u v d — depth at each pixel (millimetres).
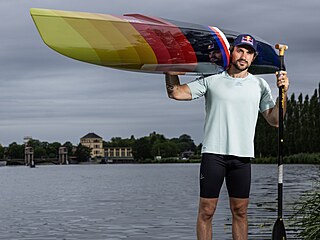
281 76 6797
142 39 6582
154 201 22172
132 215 16609
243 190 6598
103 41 6348
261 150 87750
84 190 32438
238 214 6691
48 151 170000
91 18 6387
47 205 21297
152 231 12859
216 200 6609
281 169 6945
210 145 6535
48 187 37062
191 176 55594
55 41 6129
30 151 168000
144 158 163625
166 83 6773
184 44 6812
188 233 12414
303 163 77312
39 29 6070
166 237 11898
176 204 20297
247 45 6484
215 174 6527
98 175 65250
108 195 27062
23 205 21438
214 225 13094
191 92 6621
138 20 6727
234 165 6551
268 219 13641
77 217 16406
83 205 20969
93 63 6422
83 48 6254
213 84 6590
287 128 79375
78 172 82500
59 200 24062
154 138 163625
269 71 7332
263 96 6809
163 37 6734
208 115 6605
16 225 14562
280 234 6969
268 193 24172
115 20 6547
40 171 95062
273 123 6965
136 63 6594
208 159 6547
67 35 6188
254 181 36969
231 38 7105
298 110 78625
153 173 68688
